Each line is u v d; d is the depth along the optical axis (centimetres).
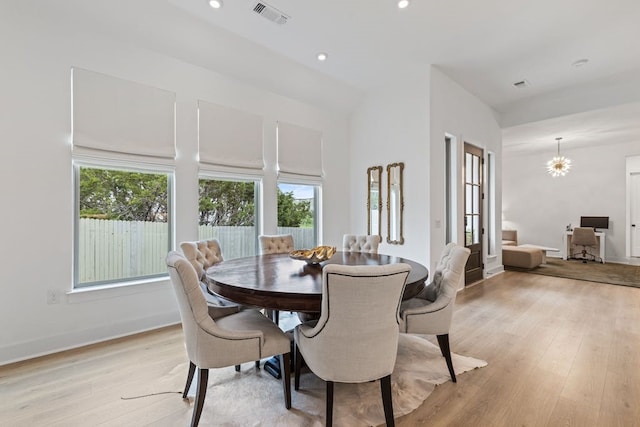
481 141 512
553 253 806
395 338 149
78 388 191
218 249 293
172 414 166
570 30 311
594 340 265
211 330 154
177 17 282
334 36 322
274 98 405
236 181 380
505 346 253
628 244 695
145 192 309
